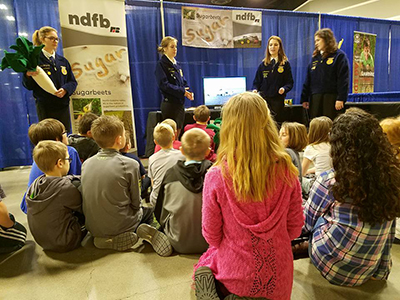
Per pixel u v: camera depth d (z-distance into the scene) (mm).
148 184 2262
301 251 1427
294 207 900
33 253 1547
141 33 3977
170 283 1257
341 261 1146
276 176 835
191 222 1426
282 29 4637
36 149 1473
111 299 1163
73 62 3188
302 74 4867
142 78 4082
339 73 3434
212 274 941
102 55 3301
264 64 3701
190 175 1418
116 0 3295
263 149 809
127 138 2342
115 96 3436
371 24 5176
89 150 2213
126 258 1475
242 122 807
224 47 4324
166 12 4023
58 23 3611
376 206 979
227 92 4223
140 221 1713
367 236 1059
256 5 7656
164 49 3215
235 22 4309
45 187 1465
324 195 1194
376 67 5395
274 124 867
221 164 852
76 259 1477
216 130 2904
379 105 3652
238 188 808
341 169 1028
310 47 4824
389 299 1144
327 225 1187
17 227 1588
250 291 833
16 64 2395
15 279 1319
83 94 3275
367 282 1254
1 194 1509
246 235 823
